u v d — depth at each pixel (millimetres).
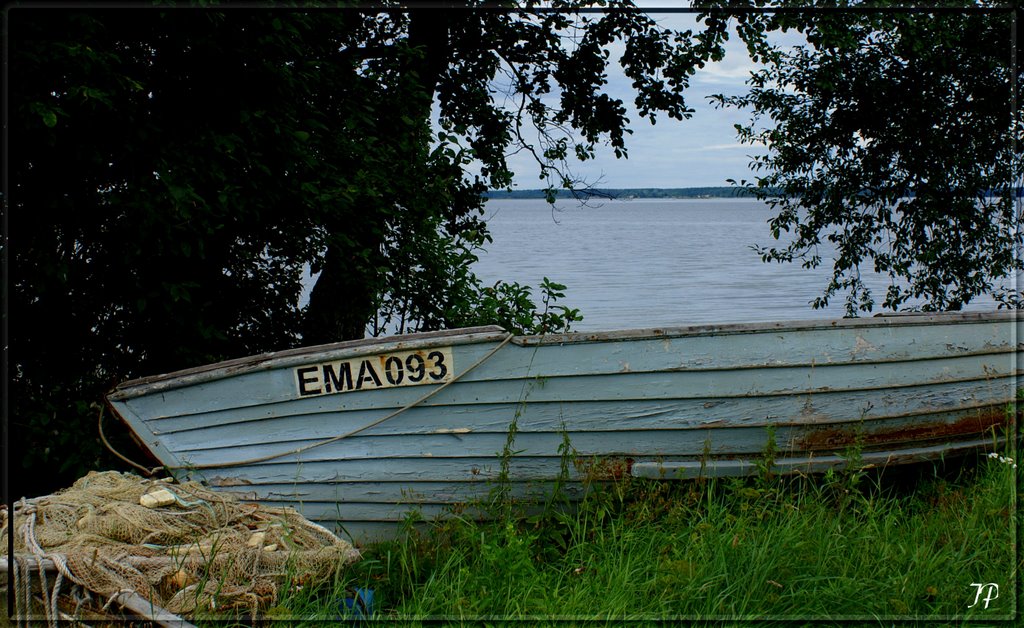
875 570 4008
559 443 4664
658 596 3705
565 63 9602
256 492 4691
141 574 3443
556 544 4547
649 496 4566
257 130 5852
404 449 4656
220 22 5602
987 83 9281
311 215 6289
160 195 5293
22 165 5434
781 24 8359
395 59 7766
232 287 6719
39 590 3486
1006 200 9758
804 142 10281
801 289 25188
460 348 4574
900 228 10227
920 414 5102
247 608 3525
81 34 5207
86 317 6031
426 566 4258
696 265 35219
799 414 4840
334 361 4594
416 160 7242
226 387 4648
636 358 4609
